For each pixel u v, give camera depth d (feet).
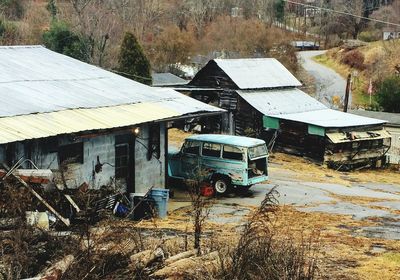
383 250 48.03
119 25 206.69
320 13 328.90
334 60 263.08
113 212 55.01
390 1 345.10
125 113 62.59
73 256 31.12
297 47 295.28
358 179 97.86
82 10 161.89
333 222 60.44
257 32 241.35
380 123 113.50
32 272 30.50
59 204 44.52
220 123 126.41
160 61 207.21
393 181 98.48
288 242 39.52
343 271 40.14
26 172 43.98
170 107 70.23
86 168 59.82
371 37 297.74
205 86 130.11
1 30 173.17
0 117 50.67
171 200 70.38
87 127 54.08
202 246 40.01
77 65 77.82
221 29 246.68
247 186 73.92
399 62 222.69
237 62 131.54
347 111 135.33
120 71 135.23
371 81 211.00
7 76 63.98
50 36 161.07
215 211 63.82
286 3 350.23
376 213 67.26
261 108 120.06
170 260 34.88
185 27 272.92
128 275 31.91
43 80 66.49
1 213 37.24
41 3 243.60
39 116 53.88
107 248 33.17
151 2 264.52
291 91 132.77
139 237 39.22
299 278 33.37
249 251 34.22
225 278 32.71
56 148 55.42
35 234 33.65
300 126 111.34
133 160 66.80
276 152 116.26
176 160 76.74
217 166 73.36
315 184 87.30
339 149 106.93
